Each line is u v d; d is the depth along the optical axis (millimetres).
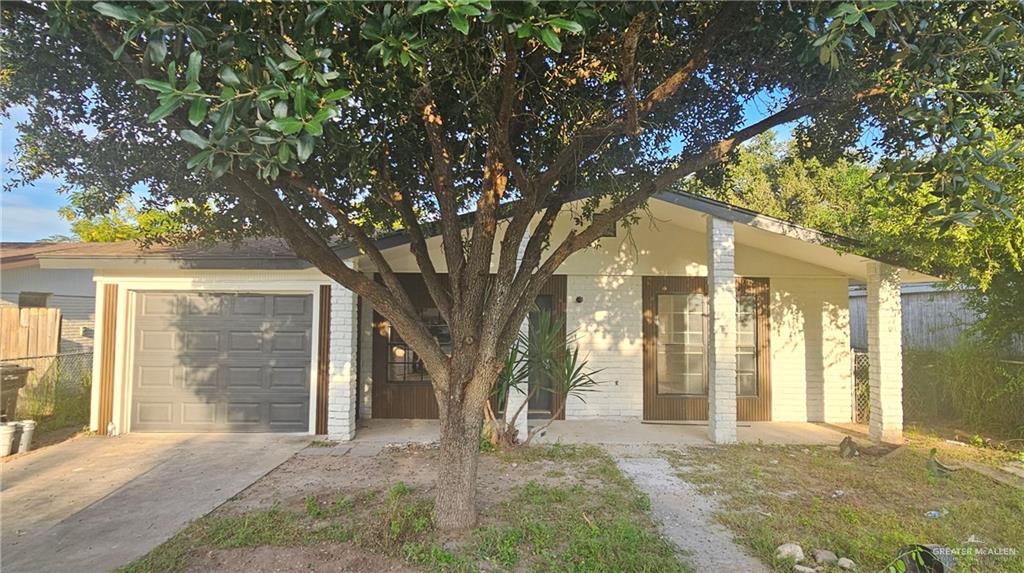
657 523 4562
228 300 8219
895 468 6277
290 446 7289
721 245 7707
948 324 9969
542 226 4586
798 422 9289
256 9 2537
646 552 3926
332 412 7652
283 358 8148
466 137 4605
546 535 4137
